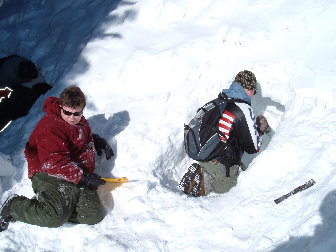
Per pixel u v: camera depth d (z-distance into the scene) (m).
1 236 3.17
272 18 4.18
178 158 3.88
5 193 3.55
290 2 4.26
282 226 2.78
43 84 4.71
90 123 3.98
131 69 4.25
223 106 3.36
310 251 2.47
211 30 4.28
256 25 4.17
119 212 3.32
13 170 3.72
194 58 4.12
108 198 3.43
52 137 3.12
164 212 3.23
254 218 2.95
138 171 3.56
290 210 2.86
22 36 5.29
